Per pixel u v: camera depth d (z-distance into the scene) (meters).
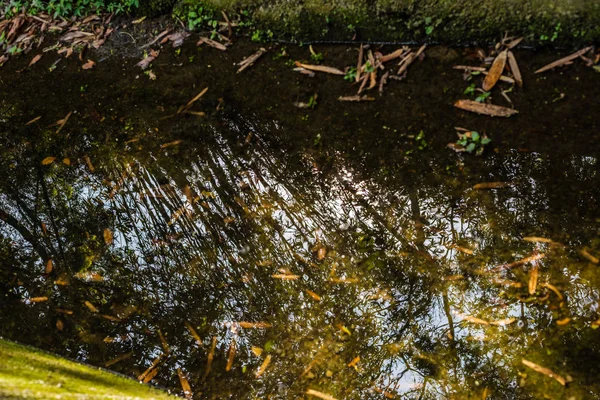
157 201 3.41
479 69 3.57
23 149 3.84
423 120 3.44
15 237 3.39
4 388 1.83
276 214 3.22
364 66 3.77
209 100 3.85
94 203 3.47
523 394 2.43
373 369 2.59
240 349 2.75
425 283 2.82
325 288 2.88
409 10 3.70
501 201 3.03
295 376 2.62
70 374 2.18
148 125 3.80
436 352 2.60
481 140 3.24
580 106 3.28
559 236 2.85
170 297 2.99
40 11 4.63
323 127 3.55
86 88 4.11
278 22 4.00
